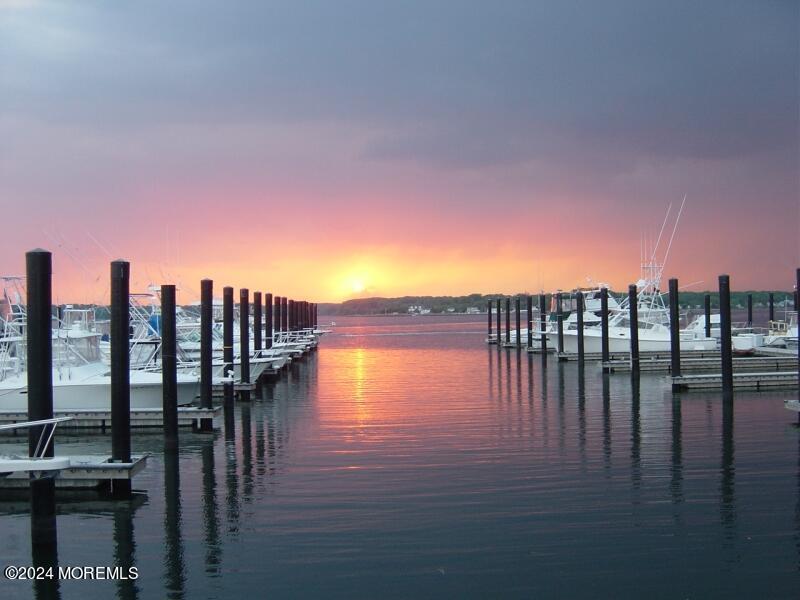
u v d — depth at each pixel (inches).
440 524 532.1
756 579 438.6
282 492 623.5
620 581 437.7
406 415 1034.1
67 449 820.6
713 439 817.5
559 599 416.8
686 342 1793.8
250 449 807.7
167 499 610.9
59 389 946.1
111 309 633.0
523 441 822.5
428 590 429.1
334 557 477.1
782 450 755.4
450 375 1627.7
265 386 1456.7
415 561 468.4
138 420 943.0
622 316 1893.5
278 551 489.7
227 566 469.4
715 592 423.8
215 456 774.5
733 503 572.7
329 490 625.9
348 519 546.9
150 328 1202.0
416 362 2055.9
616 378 1460.4
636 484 629.9
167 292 809.5
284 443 838.5
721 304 1115.3
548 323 2309.3
